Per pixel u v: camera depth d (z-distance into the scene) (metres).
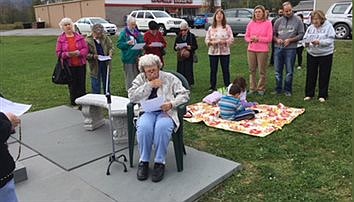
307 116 5.37
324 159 3.92
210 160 3.86
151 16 24.27
